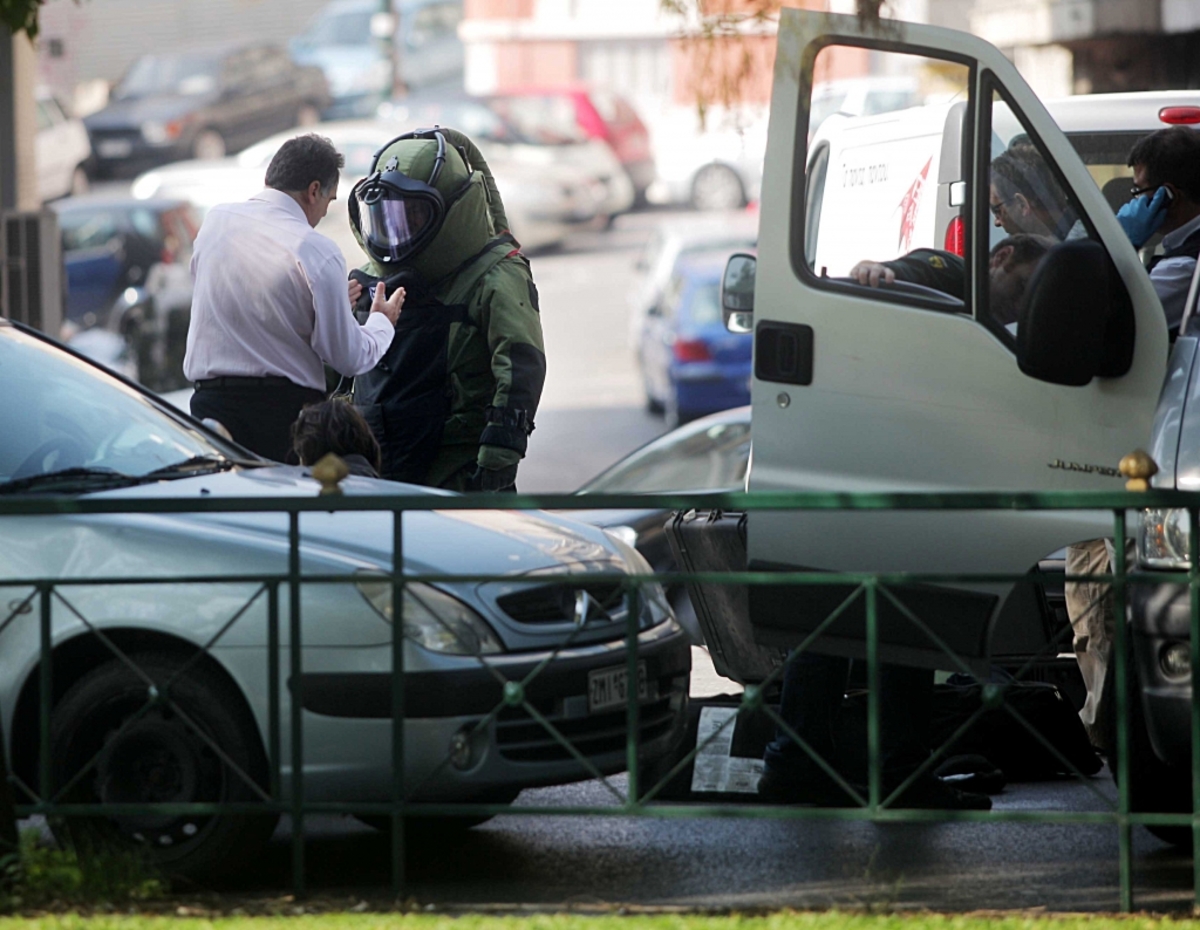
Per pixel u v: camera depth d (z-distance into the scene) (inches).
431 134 967.0
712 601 863.7
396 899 657.6
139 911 640.4
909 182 824.3
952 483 756.0
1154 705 700.0
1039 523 743.1
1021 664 882.1
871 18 749.9
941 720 884.6
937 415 756.0
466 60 4928.6
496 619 694.5
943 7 2854.3
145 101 4419.3
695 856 758.5
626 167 4220.0
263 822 682.8
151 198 3063.5
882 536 757.9
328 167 969.5
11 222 1847.9
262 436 949.8
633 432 2652.6
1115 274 741.3
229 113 4439.0
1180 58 2516.0
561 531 768.9
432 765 676.1
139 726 685.9
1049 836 787.4
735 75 754.2
